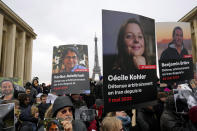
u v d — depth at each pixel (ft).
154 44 10.68
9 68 114.52
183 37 13.51
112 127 8.11
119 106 9.03
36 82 36.42
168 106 11.07
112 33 9.04
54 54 17.12
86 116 13.16
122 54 9.26
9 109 10.78
